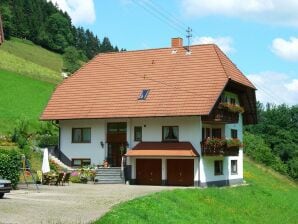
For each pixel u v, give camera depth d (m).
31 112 70.44
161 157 45.22
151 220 24.59
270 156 81.00
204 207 33.69
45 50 147.50
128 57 53.22
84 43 193.00
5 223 19.78
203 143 44.28
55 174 41.41
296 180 80.56
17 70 91.44
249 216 37.12
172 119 45.62
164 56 51.56
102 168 46.25
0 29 32.34
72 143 50.00
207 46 50.59
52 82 91.62
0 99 72.88
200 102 44.41
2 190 28.03
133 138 47.19
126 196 32.03
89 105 49.28
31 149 52.12
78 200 28.95
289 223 38.97
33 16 154.50
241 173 53.53
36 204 26.03
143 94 47.88
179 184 44.69
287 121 96.69
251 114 55.19
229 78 46.38
